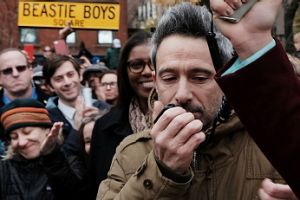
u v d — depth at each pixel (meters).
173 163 1.42
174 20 1.65
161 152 1.42
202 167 1.64
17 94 4.58
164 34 1.67
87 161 3.52
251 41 0.97
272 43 0.97
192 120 1.39
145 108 3.13
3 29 14.69
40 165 3.08
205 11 1.66
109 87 6.09
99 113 3.71
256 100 0.97
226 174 1.62
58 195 3.02
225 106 1.62
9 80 4.56
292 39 3.70
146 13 22.97
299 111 0.96
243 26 0.97
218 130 1.64
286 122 0.96
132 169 1.78
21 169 3.09
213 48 1.49
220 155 1.64
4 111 3.18
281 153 0.97
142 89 3.11
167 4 3.73
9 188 3.04
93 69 6.83
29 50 9.35
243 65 0.98
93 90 6.87
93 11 7.07
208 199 1.61
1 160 3.16
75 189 3.04
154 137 1.42
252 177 1.59
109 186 1.79
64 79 4.67
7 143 3.30
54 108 4.60
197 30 1.63
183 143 1.39
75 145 3.58
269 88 0.96
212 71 1.61
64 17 7.08
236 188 1.60
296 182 0.97
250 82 0.97
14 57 4.54
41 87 5.73
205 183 1.63
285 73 0.97
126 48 3.16
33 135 3.11
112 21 7.07
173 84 1.63
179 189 1.44
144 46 3.11
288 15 3.83
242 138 1.66
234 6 0.96
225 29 0.97
